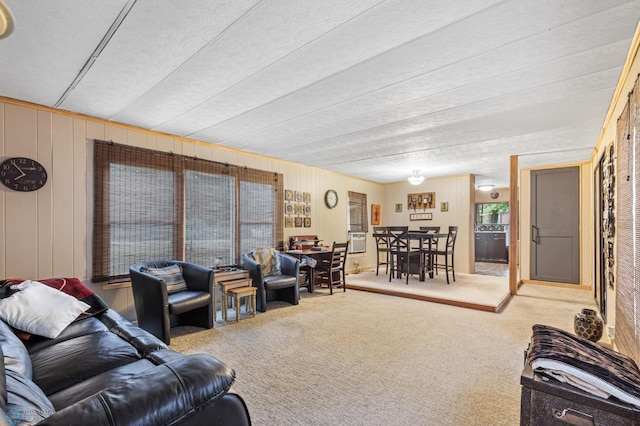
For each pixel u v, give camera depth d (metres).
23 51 2.05
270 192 5.25
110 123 3.43
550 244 5.86
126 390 0.92
